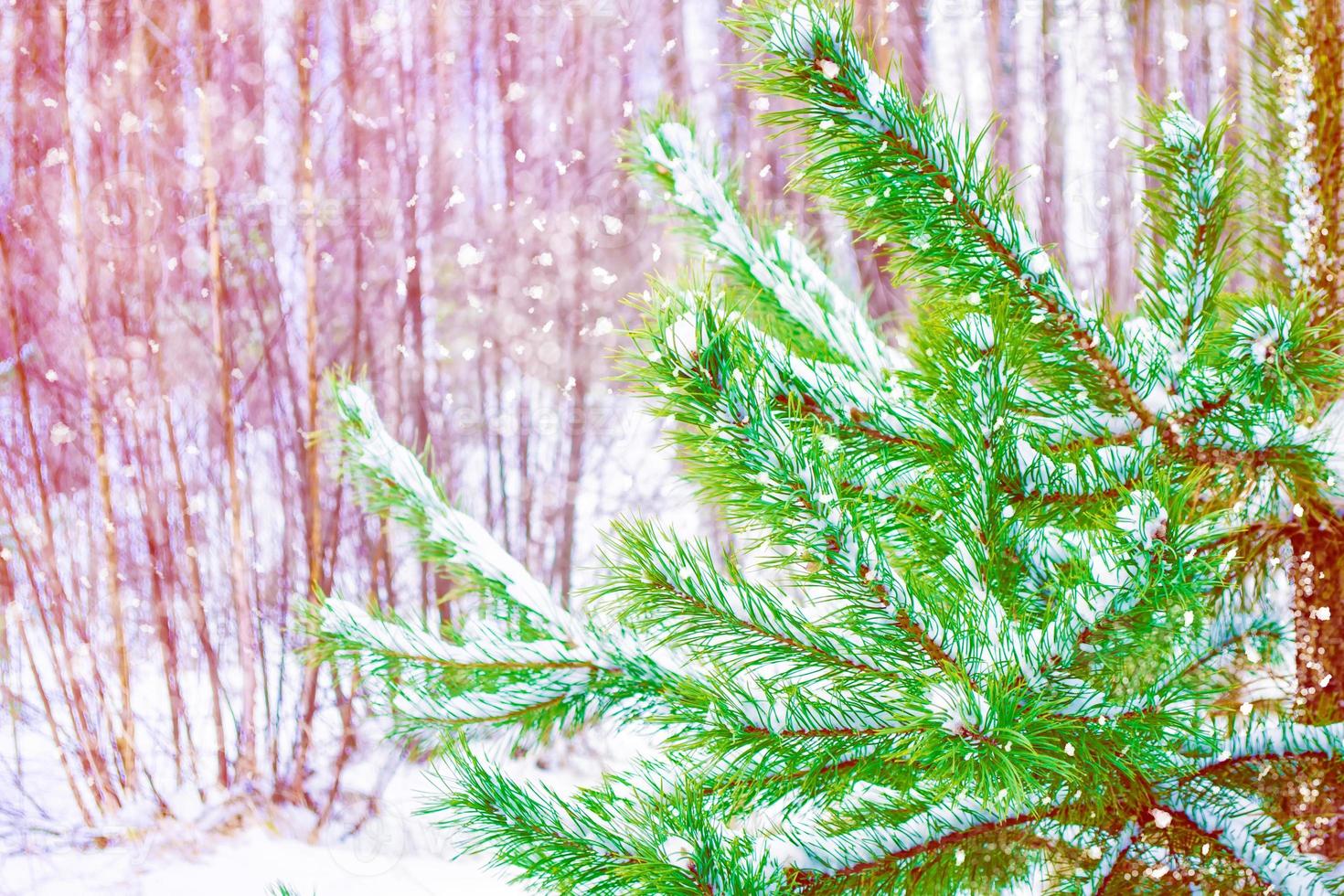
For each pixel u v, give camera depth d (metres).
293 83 8.50
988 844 2.88
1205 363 2.94
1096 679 2.78
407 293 8.34
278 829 6.85
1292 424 2.93
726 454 2.78
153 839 6.66
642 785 2.96
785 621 2.83
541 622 3.08
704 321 2.76
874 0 7.81
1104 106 9.09
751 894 2.78
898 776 2.79
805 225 3.86
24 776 7.54
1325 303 3.03
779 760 2.80
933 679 2.76
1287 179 3.09
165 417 7.63
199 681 7.98
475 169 9.70
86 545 8.11
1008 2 9.27
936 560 2.88
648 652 3.05
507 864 2.89
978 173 2.89
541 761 5.66
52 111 7.92
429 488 3.19
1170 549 2.71
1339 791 2.91
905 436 2.90
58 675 7.21
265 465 8.61
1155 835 2.90
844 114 2.87
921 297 3.00
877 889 2.85
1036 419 2.98
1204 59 8.95
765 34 2.86
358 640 3.06
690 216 3.23
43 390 7.89
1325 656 3.01
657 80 10.10
